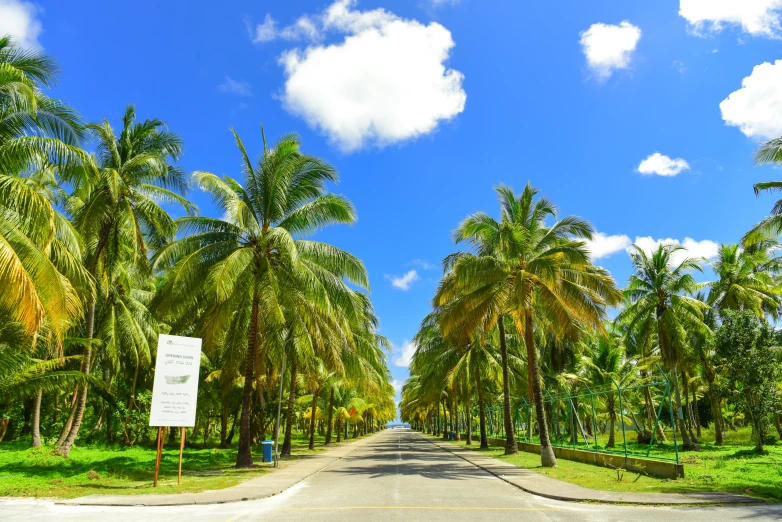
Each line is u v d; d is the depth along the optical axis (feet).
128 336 89.61
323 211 63.77
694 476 50.60
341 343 74.69
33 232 40.93
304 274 58.18
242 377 106.73
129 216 67.97
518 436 115.14
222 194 59.88
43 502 37.22
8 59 46.32
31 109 42.98
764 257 112.37
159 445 45.34
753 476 51.06
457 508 35.04
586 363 115.34
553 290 65.82
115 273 77.61
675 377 100.63
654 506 35.29
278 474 57.31
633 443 118.32
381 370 133.69
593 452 66.69
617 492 40.86
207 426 142.10
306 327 71.15
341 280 65.67
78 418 69.05
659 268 103.65
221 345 85.81
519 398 131.44
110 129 69.51
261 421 122.93
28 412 111.55
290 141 63.62
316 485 49.03
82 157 45.03
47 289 38.17
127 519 30.83
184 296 61.11
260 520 30.78
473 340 98.68
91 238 67.97
